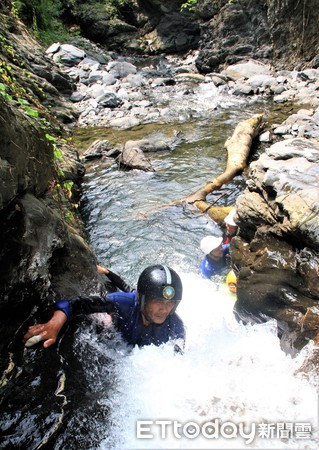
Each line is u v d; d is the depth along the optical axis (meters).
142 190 7.64
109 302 3.67
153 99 12.74
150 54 18.22
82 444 2.87
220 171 8.26
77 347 3.46
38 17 16.27
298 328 4.00
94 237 6.37
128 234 6.42
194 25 17.95
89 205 7.18
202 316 4.56
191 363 3.54
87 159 8.88
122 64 14.95
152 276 3.49
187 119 11.09
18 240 3.25
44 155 4.23
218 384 3.33
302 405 3.15
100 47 18.30
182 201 7.20
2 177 3.09
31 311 3.34
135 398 3.20
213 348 3.76
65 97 12.28
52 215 3.85
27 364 3.14
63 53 14.99
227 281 5.15
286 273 4.45
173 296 3.45
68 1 18.72
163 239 6.33
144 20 18.61
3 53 9.80
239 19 15.47
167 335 3.73
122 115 11.45
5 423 2.84
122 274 5.63
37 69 11.57
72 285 3.90
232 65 14.77
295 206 4.53
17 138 3.51
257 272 4.63
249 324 4.29
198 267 5.77
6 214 3.25
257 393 3.26
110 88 13.31
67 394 3.12
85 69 14.51
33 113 4.84
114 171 8.37
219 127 10.41
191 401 3.19
